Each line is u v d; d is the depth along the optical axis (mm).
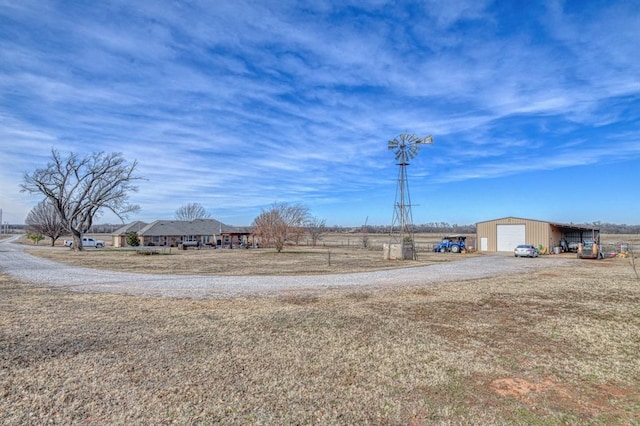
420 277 14156
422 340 6008
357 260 23312
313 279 13430
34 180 35969
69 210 39250
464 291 10703
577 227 37344
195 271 16406
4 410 3615
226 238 56188
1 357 5066
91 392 4023
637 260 24500
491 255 30250
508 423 3465
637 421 3510
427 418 3549
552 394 4102
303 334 6266
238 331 6414
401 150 24500
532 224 36438
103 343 5715
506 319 7441
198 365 4840
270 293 10289
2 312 7785
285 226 37219
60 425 3354
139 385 4207
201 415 3549
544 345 5805
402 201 24562
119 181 39438
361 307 8453
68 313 7711
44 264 20078
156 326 6711
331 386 4254
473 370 4773
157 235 55062
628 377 4578
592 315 7812
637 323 7160
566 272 16484
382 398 3965
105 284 12094
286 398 3936
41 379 4348
